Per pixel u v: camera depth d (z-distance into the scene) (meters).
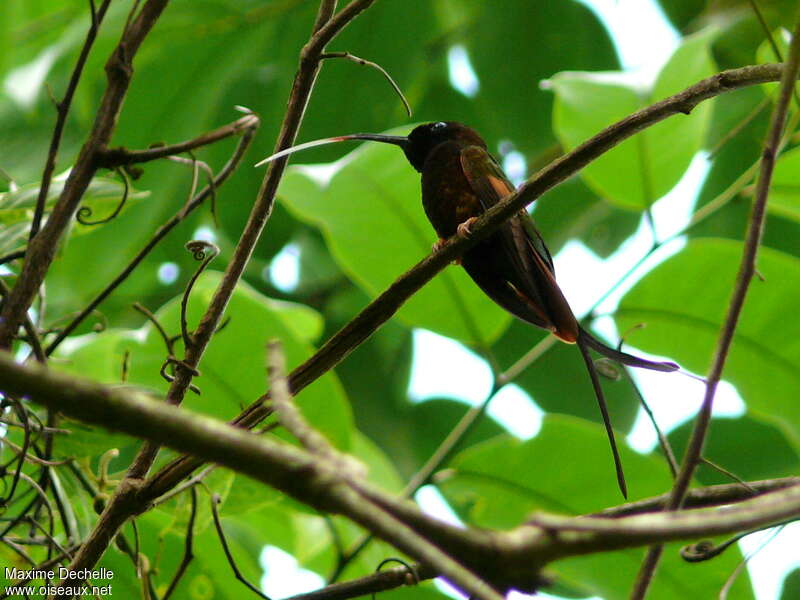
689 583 8.16
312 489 3.01
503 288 8.80
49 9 13.72
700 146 8.97
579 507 8.23
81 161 5.11
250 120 5.29
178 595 8.16
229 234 13.53
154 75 13.33
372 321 6.01
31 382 2.93
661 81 9.29
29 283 5.02
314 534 10.09
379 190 9.34
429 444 14.08
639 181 8.92
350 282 14.88
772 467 12.32
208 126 13.49
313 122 13.62
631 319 8.67
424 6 13.65
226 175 5.58
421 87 14.69
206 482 6.82
